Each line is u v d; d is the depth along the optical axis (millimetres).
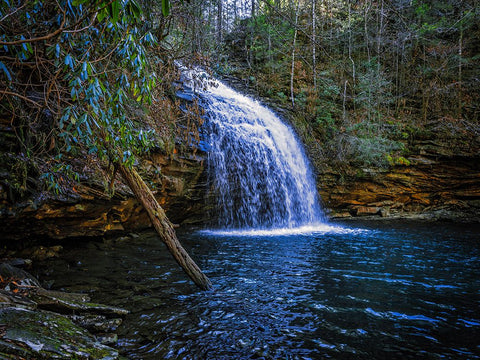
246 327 3373
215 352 2869
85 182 5879
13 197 4781
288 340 3109
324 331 3307
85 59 2832
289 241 8352
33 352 2215
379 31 17062
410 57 17922
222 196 10367
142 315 3592
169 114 7145
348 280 5035
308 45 17594
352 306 3979
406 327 3424
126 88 3580
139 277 4941
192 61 6387
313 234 9547
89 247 6672
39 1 2959
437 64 16906
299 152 13492
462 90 15844
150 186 7496
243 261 6172
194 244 7801
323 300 4164
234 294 4340
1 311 2719
